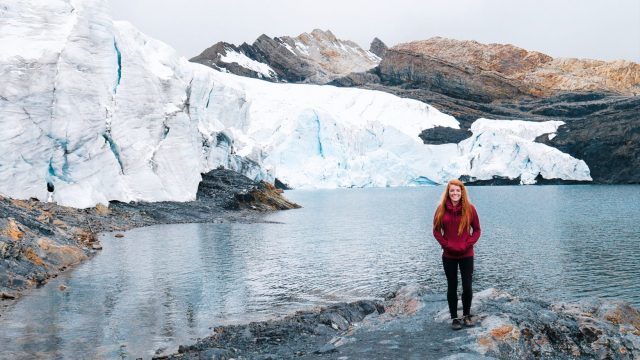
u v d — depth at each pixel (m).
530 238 35.75
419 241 34.22
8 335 12.93
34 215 27.58
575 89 185.25
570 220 47.78
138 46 51.59
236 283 20.20
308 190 126.56
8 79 35.12
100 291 18.08
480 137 126.06
